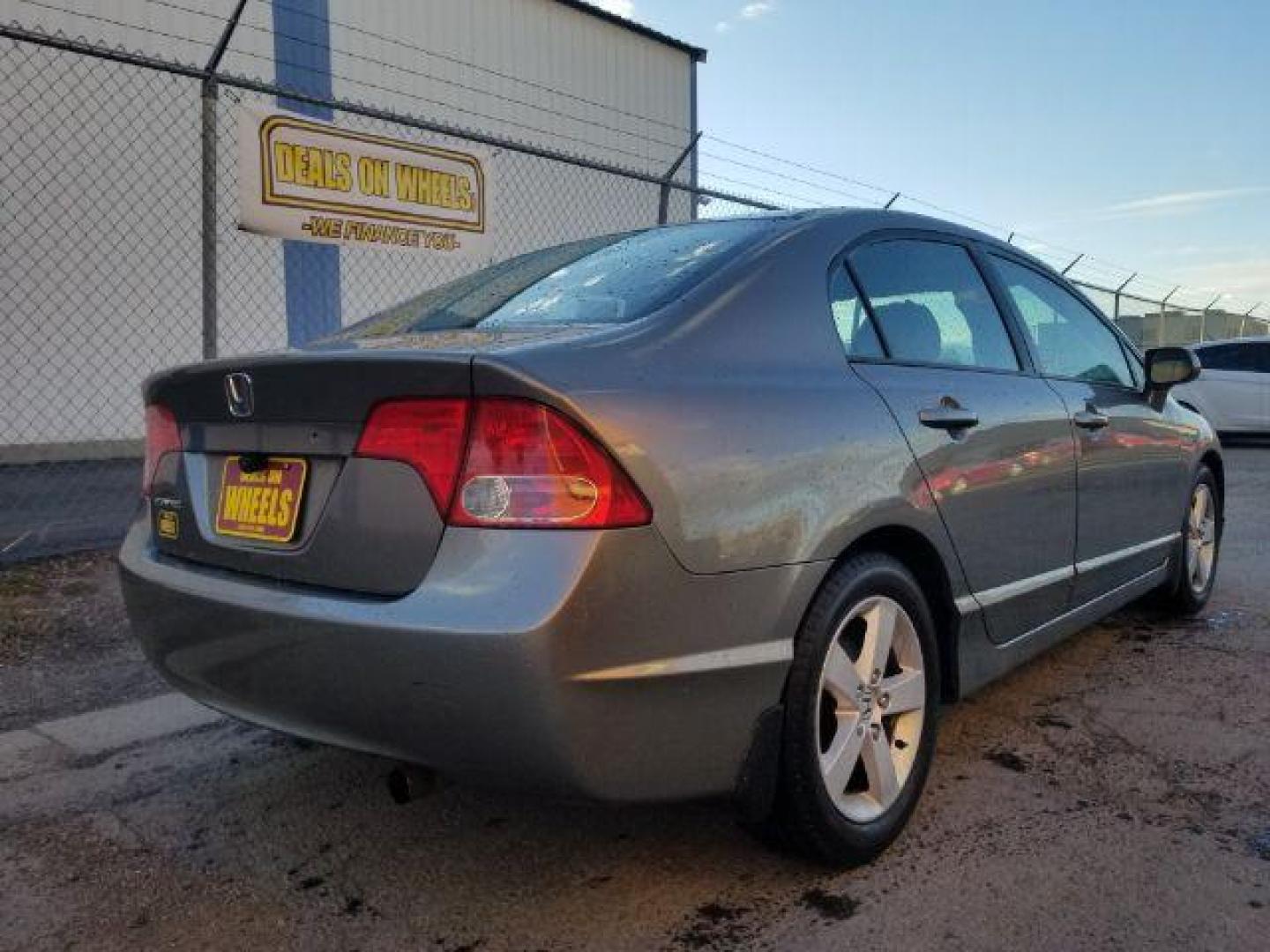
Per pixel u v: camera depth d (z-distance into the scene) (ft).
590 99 50.47
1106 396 12.75
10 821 9.39
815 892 7.99
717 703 7.11
